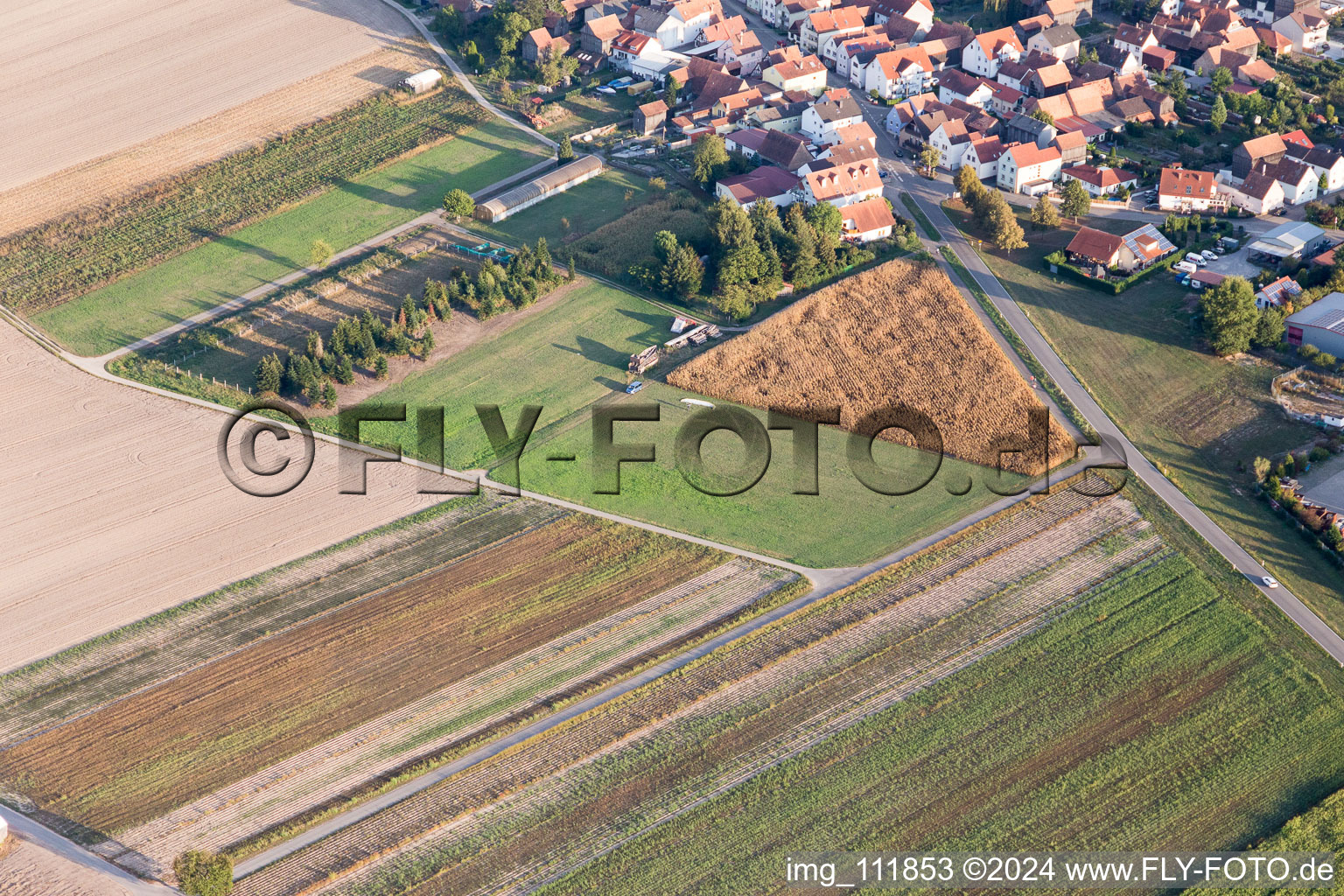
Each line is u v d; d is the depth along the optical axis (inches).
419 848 4148.6
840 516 5536.4
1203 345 6604.3
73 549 5408.5
